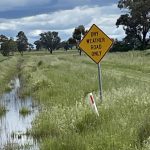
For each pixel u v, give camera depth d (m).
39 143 12.86
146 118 11.50
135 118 12.30
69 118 13.83
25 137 14.08
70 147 10.96
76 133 12.23
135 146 9.65
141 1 100.00
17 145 12.80
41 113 16.52
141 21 102.50
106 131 11.48
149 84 22.34
